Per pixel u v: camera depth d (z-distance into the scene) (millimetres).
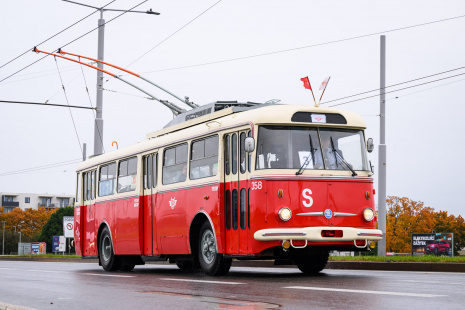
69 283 13336
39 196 177125
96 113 28281
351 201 13391
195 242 15109
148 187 17250
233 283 12016
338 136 13648
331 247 13430
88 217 21016
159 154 16750
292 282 11891
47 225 123688
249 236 13109
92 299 9922
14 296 10703
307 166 13203
